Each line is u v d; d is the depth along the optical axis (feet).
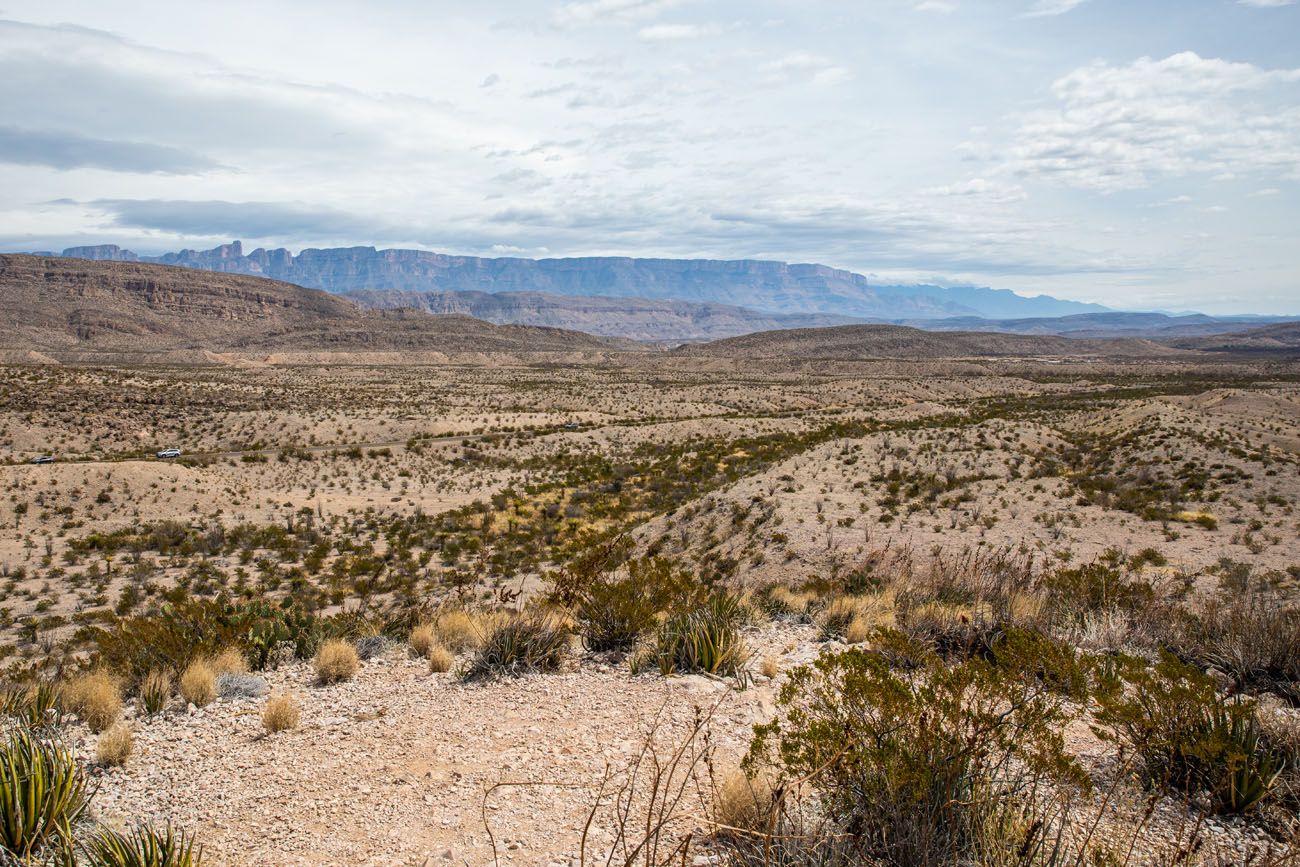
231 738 21.47
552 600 29.60
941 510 83.61
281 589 85.46
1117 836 12.99
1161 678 16.52
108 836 13.44
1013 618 27.86
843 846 12.05
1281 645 22.70
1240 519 72.43
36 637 69.56
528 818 15.49
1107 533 69.10
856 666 14.44
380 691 25.45
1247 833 13.47
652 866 11.32
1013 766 15.30
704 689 23.34
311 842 15.02
